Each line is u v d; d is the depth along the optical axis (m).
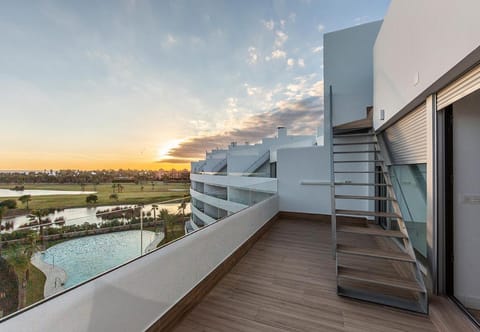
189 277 1.98
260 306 1.98
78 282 1.23
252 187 5.24
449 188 2.03
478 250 1.94
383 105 3.49
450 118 2.01
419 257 2.64
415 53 2.19
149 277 1.55
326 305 2.00
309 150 5.36
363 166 5.00
